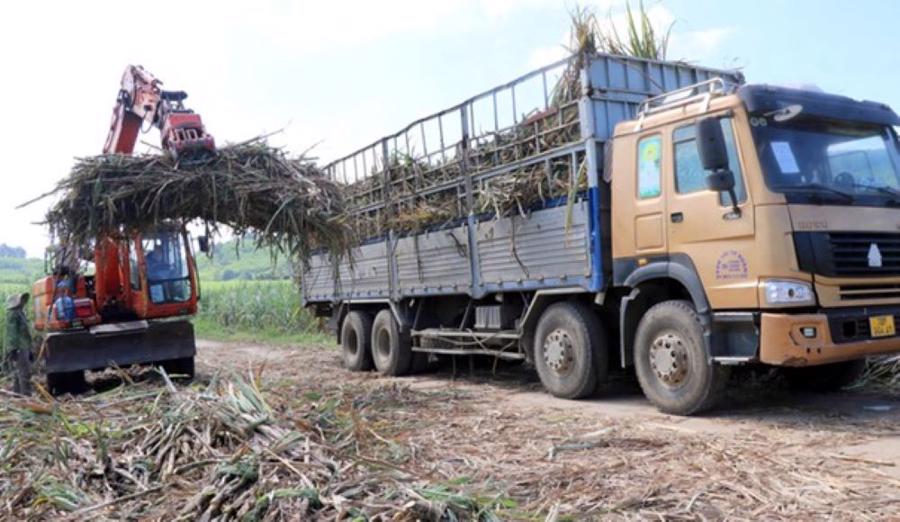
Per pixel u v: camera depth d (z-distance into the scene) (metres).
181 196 8.22
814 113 6.56
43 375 11.01
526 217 8.46
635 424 6.41
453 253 9.79
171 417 5.31
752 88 6.38
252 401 5.50
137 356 10.14
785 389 8.02
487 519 3.59
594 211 7.57
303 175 8.66
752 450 5.28
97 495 4.36
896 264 6.50
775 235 6.05
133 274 10.63
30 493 4.35
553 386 8.27
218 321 24.20
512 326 9.30
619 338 8.14
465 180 9.46
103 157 8.21
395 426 6.42
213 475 4.25
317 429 5.20
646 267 7.08
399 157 11.01
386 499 3.69
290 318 20.91
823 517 3.89
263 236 8.52
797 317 5.96
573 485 4.54
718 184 6.25
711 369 6.55
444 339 10.30
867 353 6.24
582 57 7.74
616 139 7.50
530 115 8.55
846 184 6.55
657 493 4.34
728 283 6.36
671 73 8.48
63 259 9.23
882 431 5.81
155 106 8.89
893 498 4.14
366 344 12.10
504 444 5.71
